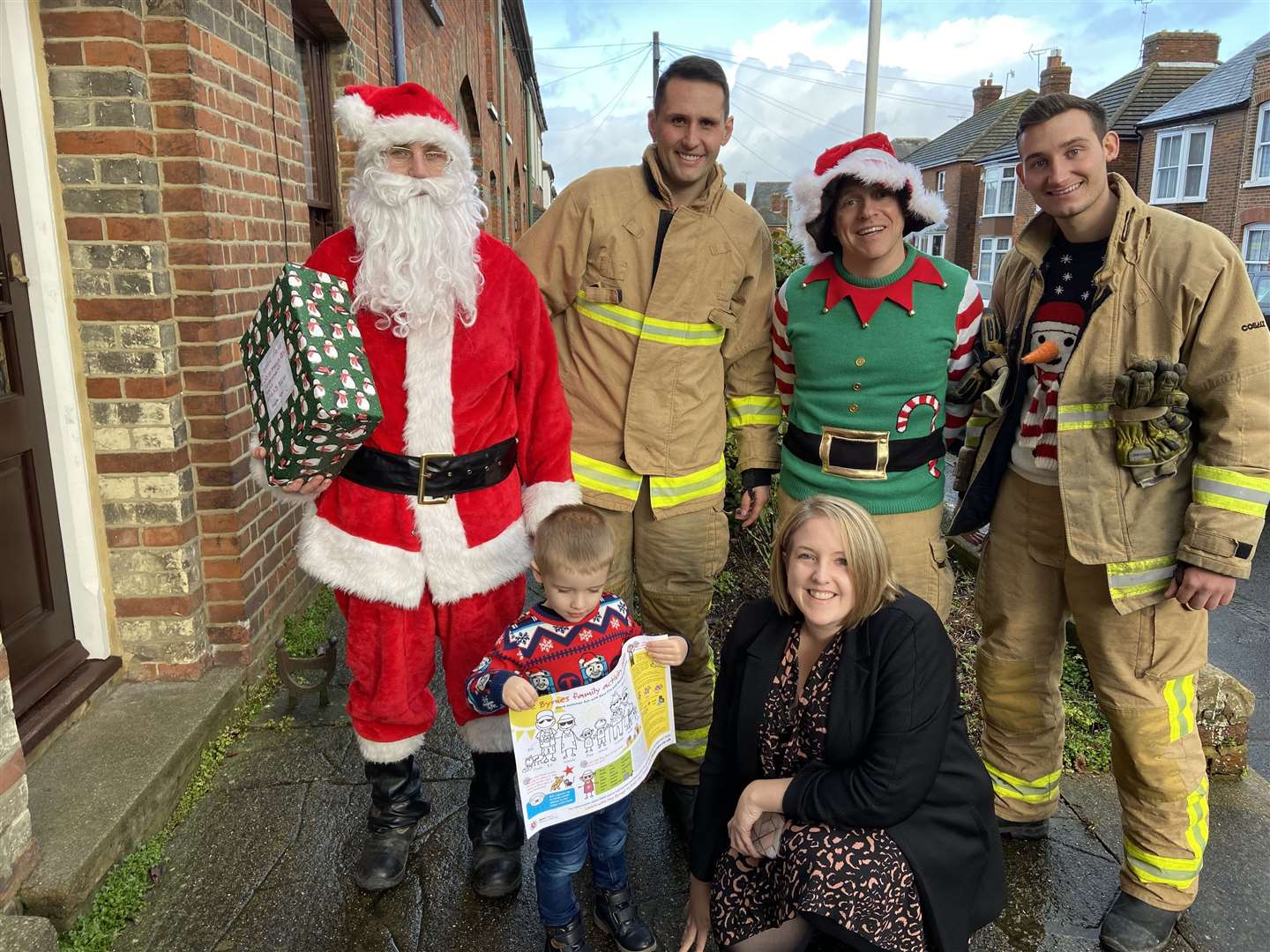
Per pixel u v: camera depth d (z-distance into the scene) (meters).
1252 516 1.97
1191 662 2.18
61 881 2.08
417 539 2.09
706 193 2.43
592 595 1.92
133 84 2.70
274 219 3.56
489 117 11.39
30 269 2.67
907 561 2.36
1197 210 22.91
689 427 2.49
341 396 1.80
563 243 2.44
